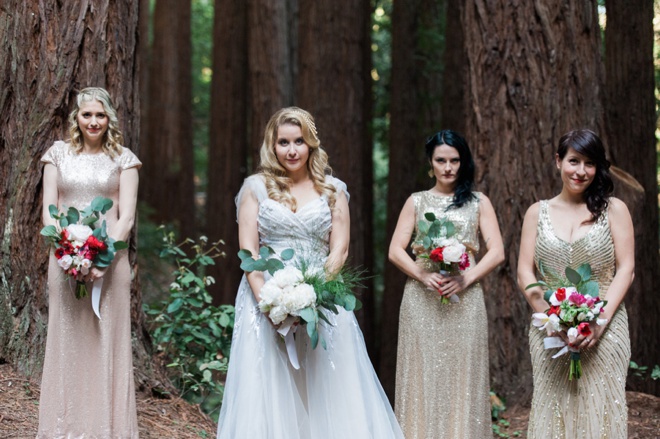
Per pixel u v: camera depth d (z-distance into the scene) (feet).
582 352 13.53
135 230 19.25
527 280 14.23
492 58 22.52
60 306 14.66
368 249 42.96
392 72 44.24
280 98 42.93
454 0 41.47
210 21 83.35
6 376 17.47
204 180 83.97
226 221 50.70
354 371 14.42
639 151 29.81
